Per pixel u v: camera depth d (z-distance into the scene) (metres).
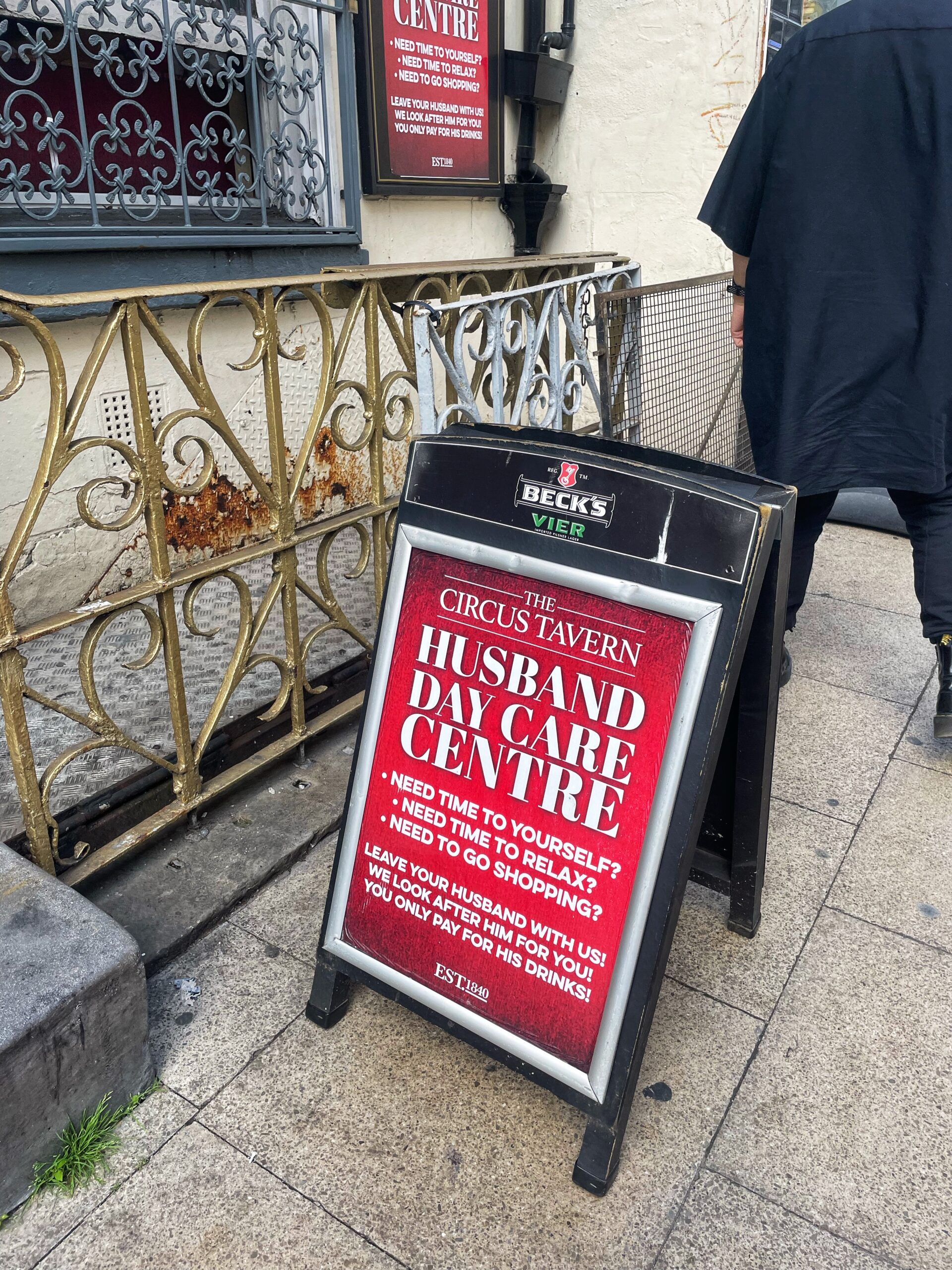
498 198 4.88
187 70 3.59
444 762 1.60
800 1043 1.76
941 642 2.59
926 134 2.13
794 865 2.24
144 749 2.03
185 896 2.04
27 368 3.02
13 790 2.31
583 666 1.46
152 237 3.22
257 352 2.09
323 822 2.31
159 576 1.95
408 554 1.63
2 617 1.66
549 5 4.78
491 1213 1.45
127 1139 1.56
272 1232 1.42
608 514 1.42
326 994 1.77
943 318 2.26
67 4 2.78
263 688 2.83
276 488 2.21
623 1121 1.45
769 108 2.32
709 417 3.14
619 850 1.43
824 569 4.06
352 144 3.94
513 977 1.54
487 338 2.79
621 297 2.51
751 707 1.72
